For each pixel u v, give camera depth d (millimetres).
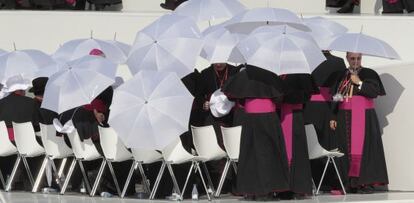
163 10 66750
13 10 63438
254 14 47906
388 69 51125
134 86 44844
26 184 52500
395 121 50688
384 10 64750
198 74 49219
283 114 45375
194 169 48094
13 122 49906
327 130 49125
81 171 50969
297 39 44406
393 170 50781
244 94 44031
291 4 66500
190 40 47281
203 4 53219
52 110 46781
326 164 47031
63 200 45906
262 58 43812
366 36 48812
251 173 44188
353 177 48688
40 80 51344
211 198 46688
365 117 48750
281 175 44188
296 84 44906
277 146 44156
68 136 48812
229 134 45625
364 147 48562
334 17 62250
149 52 46906
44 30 62812
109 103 48844
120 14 63062
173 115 44281
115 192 49688
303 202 43562
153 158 46281
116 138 47219
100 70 47562
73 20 62969
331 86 48969
